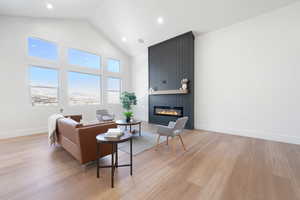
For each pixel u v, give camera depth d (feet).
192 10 12.07
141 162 7.45
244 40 12.10
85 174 6.27
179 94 15.58
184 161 7.54
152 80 18.28
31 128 12.98
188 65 14.66
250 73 11.88
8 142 10.51
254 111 11.77
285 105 10.42
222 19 12.27
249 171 6.48
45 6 11.82
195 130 14.43
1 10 10.95
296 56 9.93
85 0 12.68
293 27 9.99
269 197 4.80
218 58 13.65
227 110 13.21
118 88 21.38
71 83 16.01
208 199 4.72
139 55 21.40
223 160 7.63
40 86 13.69
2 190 5.12
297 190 5.15
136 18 14.46
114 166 6.31
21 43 12.38
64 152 8.68
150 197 4.84
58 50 14.66
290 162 7.32
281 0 9.91
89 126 7.00
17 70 12.22
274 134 10.91
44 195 4.89
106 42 19.20
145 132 13.73
